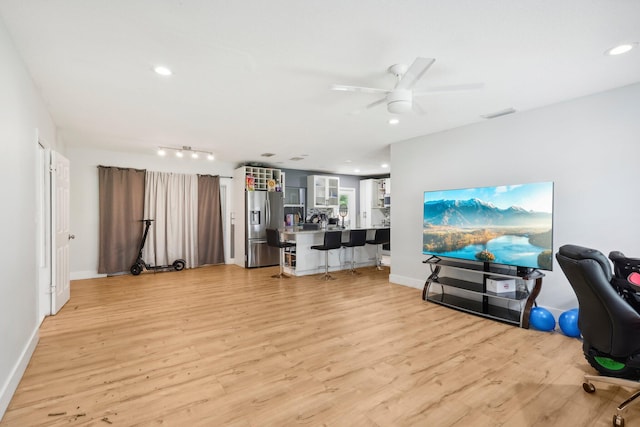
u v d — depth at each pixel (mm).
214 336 3041
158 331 3172
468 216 3850
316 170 8734
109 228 5855
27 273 2523
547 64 2488
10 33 2023
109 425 1775
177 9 1791
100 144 5332
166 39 2115
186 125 4176
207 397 2043
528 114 3592
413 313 3730
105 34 2051
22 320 2367
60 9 1783
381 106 3453
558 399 2025
